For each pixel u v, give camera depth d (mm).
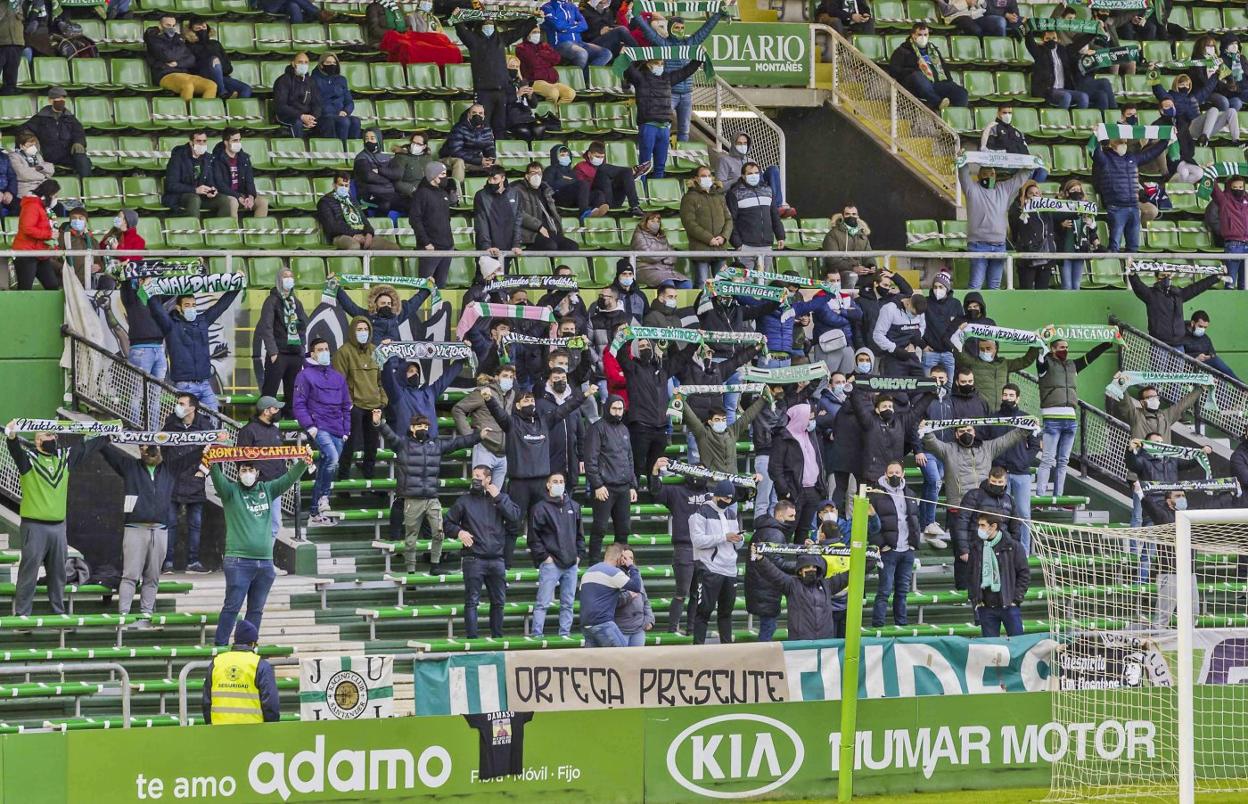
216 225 95625
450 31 113250
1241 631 66688
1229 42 122125
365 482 82125
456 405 80312
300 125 102000
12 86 100375
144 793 56656
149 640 73188
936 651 64312
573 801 60625
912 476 89562
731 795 62062
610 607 70188
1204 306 104312
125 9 107375
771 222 97000
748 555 79312
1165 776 66125
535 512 74688
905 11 125062
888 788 63594
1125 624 71625
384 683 59312
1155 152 106625
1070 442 90312
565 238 96750
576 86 111750
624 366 83188
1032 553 86250
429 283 84750
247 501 70688
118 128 101188
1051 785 65125
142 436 71062
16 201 91500
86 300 84750
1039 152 115625
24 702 68812
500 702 60125
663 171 105312
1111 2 119750
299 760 58156
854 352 90688
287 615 75625
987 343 88938
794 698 62875
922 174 112125
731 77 115125
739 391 81875
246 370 88750
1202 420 97000
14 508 80438
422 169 98188
